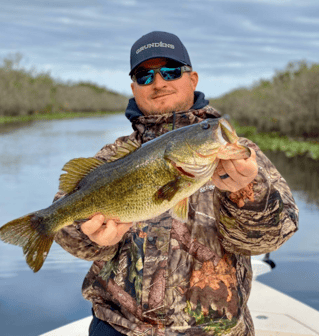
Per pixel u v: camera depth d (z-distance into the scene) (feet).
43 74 203.41
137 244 6.79
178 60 7.44
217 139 5.21
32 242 6.09
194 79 8.19
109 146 8.00
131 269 6.75
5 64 161.79
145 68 7.55
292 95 72.02
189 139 5.47
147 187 5.79
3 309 12.22
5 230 5.99
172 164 5.62
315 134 66.33
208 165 5.32
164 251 6.59
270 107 80.53
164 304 6.40
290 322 10.50
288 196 6.76
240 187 5.24
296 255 16.96
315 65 72.79
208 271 6.45
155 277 6.52
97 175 6.08
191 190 5.60
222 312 6.31
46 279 14.71
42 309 12.37
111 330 6.79
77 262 16.52
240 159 5.02
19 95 157.99
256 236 5.78
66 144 63.10
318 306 11.97
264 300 11.80
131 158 5.93
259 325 10.30
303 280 14.35
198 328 6.25
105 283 6.98
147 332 6.42
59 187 6.28
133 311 6.58
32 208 24.81
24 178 35.04
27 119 149.48
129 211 5.90
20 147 58.39
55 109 198.18
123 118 177.17
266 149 59.11
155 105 7.56
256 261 12.66
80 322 10.94
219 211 5.85
